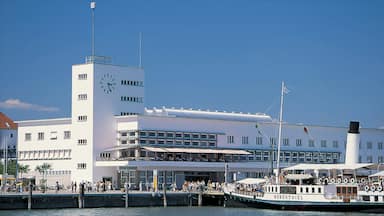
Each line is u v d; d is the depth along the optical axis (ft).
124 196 609.01
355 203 539.29
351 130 577.84
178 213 546.67
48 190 634.84
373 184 545.85
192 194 635.25
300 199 549.13
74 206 587.27
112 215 525.75
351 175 573.33
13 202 561.84
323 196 543.80
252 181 611.06
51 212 545.85
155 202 622.13
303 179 555.69
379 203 533.96
